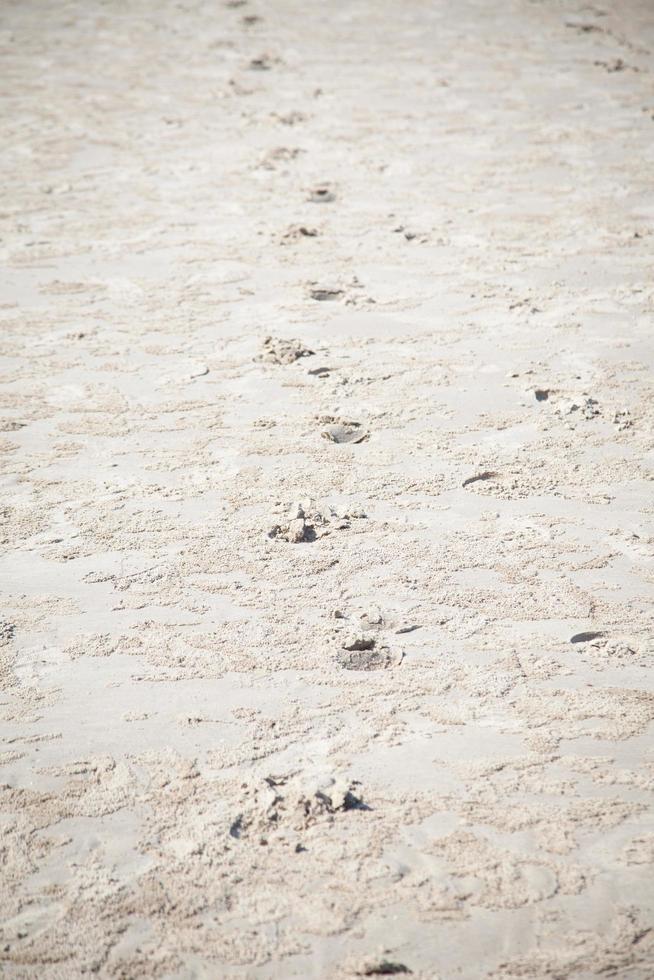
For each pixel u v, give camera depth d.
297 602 2.61
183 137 8.02
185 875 1.77
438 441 3.51
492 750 2.07
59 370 4.18
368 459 3.40
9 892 1.74
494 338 4.42
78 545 2.90
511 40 11.34
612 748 2.07
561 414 3.69
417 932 1.65
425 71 10.05
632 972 1.56
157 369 4.18
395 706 2.22
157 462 3.40
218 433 3.61
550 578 2.70
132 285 5.14
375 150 7.55
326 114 8.62
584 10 12.95
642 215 6.01
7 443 3.56
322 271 5.28
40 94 9.43
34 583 2.72
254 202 6.47
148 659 2.40
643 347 4.27
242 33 11.97
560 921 1.66
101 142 7.90
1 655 2.42
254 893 1.73
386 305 4.83
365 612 2.56
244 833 1.87
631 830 1.85
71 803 1.95
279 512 3.06
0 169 7.25
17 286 5.13
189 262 5.45
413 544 2.88
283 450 3.47
